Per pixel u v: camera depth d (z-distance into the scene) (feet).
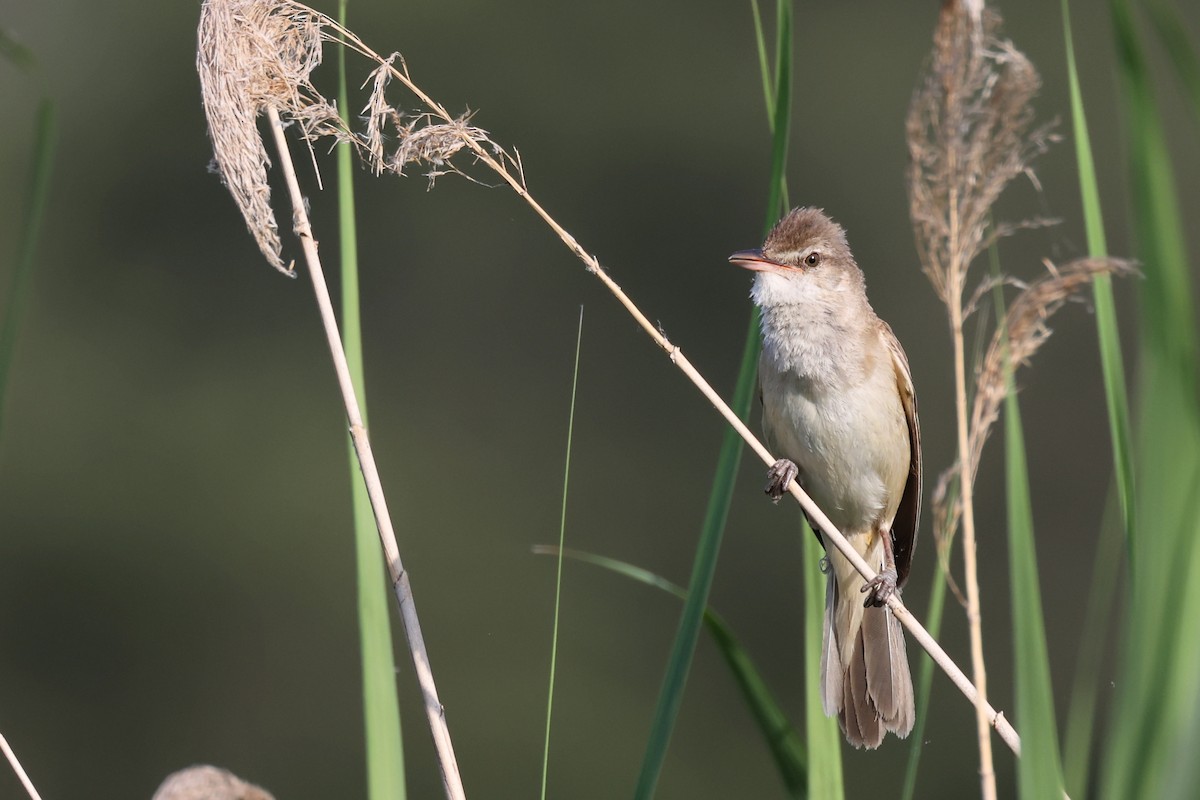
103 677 53.01
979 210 10.44
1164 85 47.55
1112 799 9.11
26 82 60.23
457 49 58.85
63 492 55.01
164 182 58.85
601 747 49.57
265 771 52.54
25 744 52.24
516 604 52.70
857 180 58.49
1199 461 8.97
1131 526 11.60
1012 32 56.08
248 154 13.17
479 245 56.80
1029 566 10.34
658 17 59.57
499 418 55.42
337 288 55.93
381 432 55.16
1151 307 9.21
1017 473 10.47
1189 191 49.32
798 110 59.21
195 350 57.26
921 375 54.70
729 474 13.98
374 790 12.93
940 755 45.96
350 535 54.49
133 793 52.39
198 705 53.06
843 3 60.49
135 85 59.72
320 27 13.50
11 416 56.03
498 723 49.62
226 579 53.98
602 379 56.18
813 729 14.82
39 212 13.76
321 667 53.47
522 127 58.34
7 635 53.62
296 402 56.34
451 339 56.29
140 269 58.08
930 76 10.30
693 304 57.52
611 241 57.77
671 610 52.80
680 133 58.59
